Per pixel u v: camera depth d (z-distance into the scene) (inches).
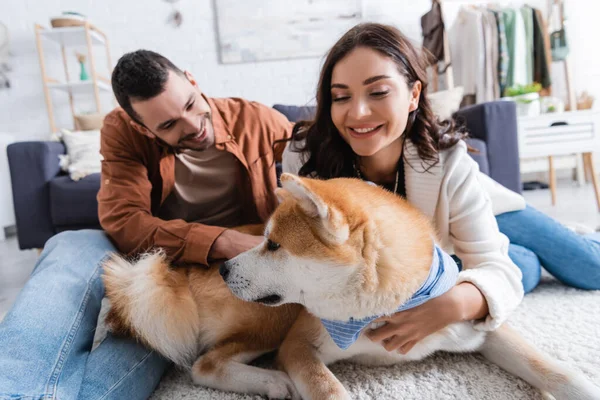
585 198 128.8
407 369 37.6
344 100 38.1
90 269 41.8
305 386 32.5
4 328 31.3
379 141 38.4
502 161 92.0
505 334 37.2
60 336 33.0
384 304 31.4
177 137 49.4
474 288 35.7
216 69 148.0
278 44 146.0
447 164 41.1
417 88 39.8
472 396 33.0
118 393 33.2
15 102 148.3
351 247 30.6
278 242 33.0
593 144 114.2
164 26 145.6
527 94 120.7
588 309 47.6
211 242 42.7
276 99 149.6
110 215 49.7
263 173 60.9
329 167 46.9
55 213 96.8
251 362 41.9
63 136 110.0
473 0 151.5
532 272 52.2
